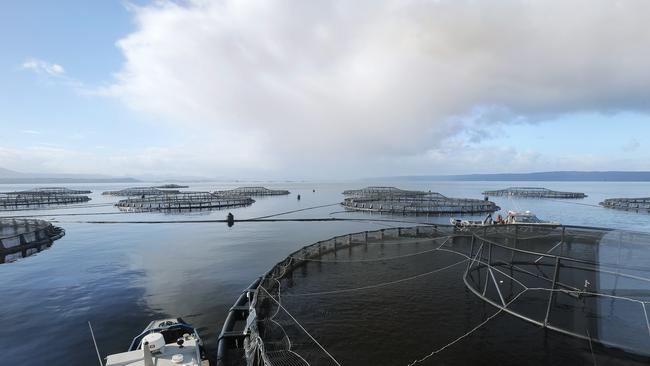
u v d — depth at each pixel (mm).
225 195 150500
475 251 38375
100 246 49469
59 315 24906
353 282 28672
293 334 19766
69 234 60219
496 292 25406
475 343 18344
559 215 85875
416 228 48875
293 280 29344
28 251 46562
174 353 15578
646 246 17906
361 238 45406
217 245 49125
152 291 29641
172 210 99125
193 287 30578
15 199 120750
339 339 19094
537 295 24047
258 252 44406
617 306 18797
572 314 20453
